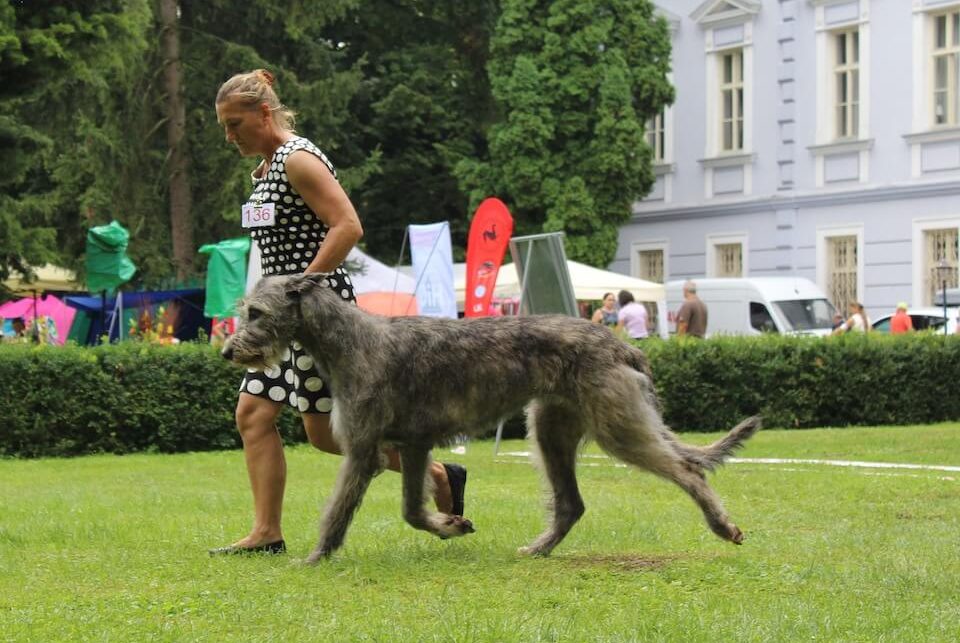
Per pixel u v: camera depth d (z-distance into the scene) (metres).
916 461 12.60
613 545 6.74
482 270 13.61
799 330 26.59
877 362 18.61
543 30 32.31
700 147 33.88
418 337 6.04
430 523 6.30
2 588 5.59
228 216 27.05
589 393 6.07
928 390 19.05
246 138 6.47
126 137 27.69
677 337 18.17
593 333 6.18
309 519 7.97
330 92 28.50
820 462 12.45
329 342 5.93
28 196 28.31
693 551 6.52
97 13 17.66
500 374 6.05
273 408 6.46
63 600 5.25
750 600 5.15
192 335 25.70
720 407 17.95
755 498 9.14
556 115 32.41
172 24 27.59
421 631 4.54
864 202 30.22
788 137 31.77
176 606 5.05
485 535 7.06
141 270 26.83
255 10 28.53
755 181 32.62
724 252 33.84
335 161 34.81
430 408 6.01
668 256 34.88
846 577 5.67
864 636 4.49
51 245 22.39
